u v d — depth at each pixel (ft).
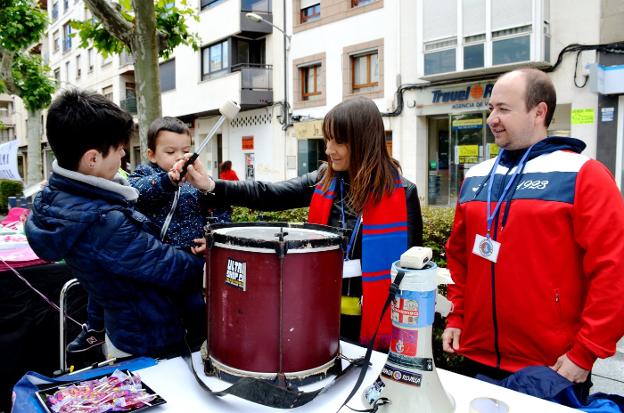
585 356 4.60
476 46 30.32
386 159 5.90
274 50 47.37
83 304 8.87
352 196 5.88
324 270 3.73
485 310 5.40
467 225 5.74
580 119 27.40
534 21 27.96
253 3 47.34
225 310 3.74
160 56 19.66
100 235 4.24
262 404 3.42
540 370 4.26
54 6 96.84
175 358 4.44
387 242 5.73
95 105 4.36
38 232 4.21
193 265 4.70
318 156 44.96
